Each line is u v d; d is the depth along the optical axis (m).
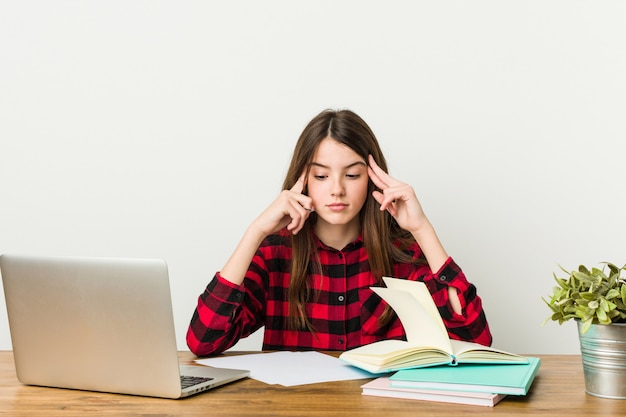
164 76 2.49
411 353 1.20
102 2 2.52
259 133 2.45
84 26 2.52
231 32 2.47
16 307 1.21
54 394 1.17
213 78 2.47
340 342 1.89
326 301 1.92
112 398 1.13
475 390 1.06
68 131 2.52
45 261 1.17
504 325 2.38
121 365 1.13
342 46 2.42
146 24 2.50
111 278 1.11
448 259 1.64
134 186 2.50
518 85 2.37
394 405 1.05
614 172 2.34
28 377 1.24
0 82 2.54
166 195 2.48
